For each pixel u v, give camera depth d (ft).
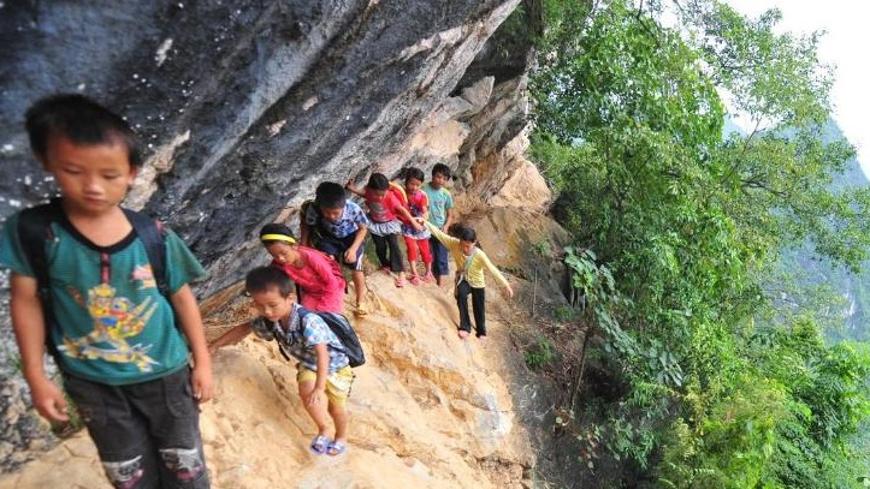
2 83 6.13
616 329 21.36
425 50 11.80
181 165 8.94
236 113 8.88
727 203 30.55
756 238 32.50
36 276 5.94
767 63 33.37
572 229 32.42
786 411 24.90
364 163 15.78
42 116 5.16
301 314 11.25
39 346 6.11
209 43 7.43
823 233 39.93
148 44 6.88
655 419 25.27
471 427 17.84
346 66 10.14
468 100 23.07
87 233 5.94
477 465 17.38
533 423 20.76
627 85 24.63
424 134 22.17
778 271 44.80
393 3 9.73
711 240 24.89
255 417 12.08
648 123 25.12
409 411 16.44
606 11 24.90
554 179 46.37
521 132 34.04
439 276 22.17
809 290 46.01
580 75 25.93
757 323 41.29
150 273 6.38
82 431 10.22
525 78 26.76
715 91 26.68
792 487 28.71
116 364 6.63
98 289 6.13
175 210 9.87
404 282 20.70
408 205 20.40
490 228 28.94
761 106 32.89
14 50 5.99
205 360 7.29
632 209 26.55
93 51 6.50
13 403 9.25
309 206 15.26
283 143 10.82
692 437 23.25
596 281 21.56
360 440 13.94
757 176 36.27
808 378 33.81
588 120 26.03
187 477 7.90
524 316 24.77
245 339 14.55
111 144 5.29
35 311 6.05
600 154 26.55
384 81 11.64
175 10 6.79
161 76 7.32
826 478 30.76
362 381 16.12
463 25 12.56
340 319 12.19
